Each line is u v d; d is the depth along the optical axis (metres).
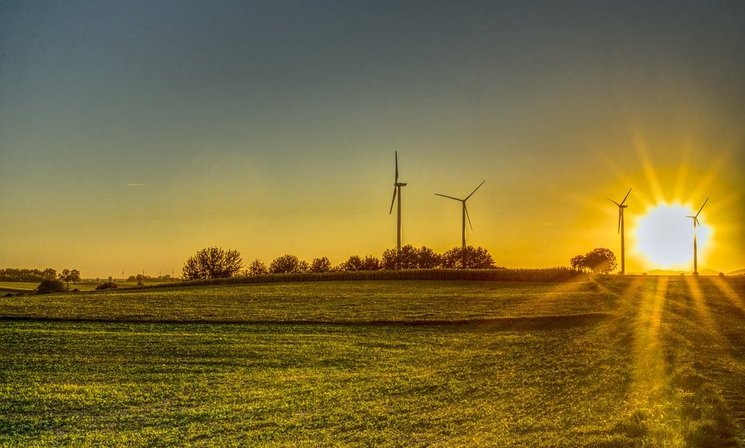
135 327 62.91
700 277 129.62
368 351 50.84
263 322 65.69
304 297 87.50
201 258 179.38
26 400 35.97
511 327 62.19
